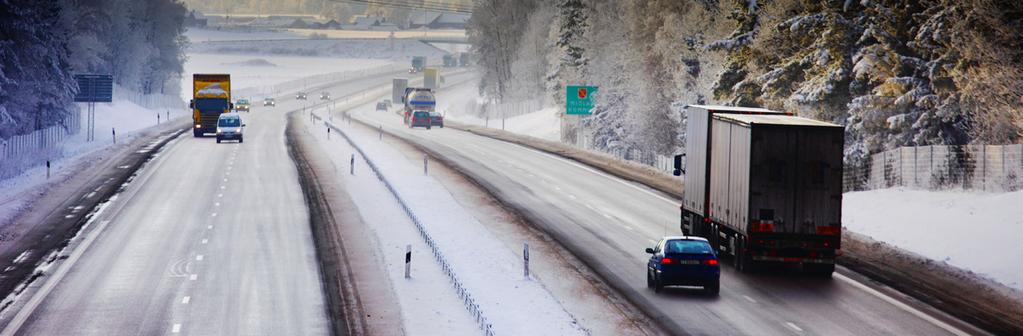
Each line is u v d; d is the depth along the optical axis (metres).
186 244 43.19
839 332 27.89
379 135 120.88
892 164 58.81
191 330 28.17
